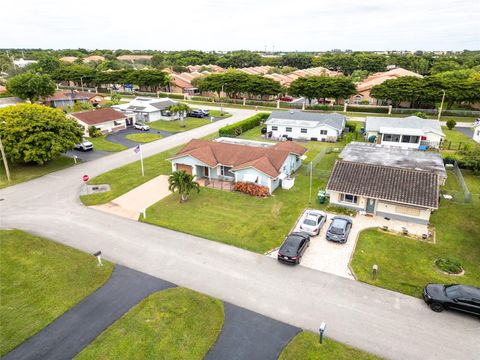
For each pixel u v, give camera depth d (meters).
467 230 30.81
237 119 80.31
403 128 57.09
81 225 31.52
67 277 24.09
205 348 18.23
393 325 19.89
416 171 33.09
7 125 42.91
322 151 52.47
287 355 17.78
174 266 25.45
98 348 18.28
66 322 20.09
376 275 24.30
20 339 18.89
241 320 20.27
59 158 50.56
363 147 46.09
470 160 44.28
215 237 29.28
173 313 20.69
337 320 20.30
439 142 55.59
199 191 37.88
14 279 23.83
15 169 45.91
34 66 150.12
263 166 38.53
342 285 23.36
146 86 124.00
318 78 91.38
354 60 185.50
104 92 127.94
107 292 22.62
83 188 40.03
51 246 27.91
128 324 19.89
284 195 38.25
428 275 24.50
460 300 20.34
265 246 28.03
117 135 64.25
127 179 42.78
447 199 36.72
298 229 30.64
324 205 35.53
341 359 17.58
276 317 20.53
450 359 17.69
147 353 17.95
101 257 26.53
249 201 36.62
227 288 23.08
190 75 134.75
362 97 98.19
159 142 60.16
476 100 81.31
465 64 165.38
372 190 32.47
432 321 20.20
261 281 23.78
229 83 100.62
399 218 32.44
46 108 47.72
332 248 27.75
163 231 30.47
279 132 65.56
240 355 17.81
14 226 31.20
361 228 30.97
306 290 22.86
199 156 41.22
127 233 30.12
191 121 77.44
